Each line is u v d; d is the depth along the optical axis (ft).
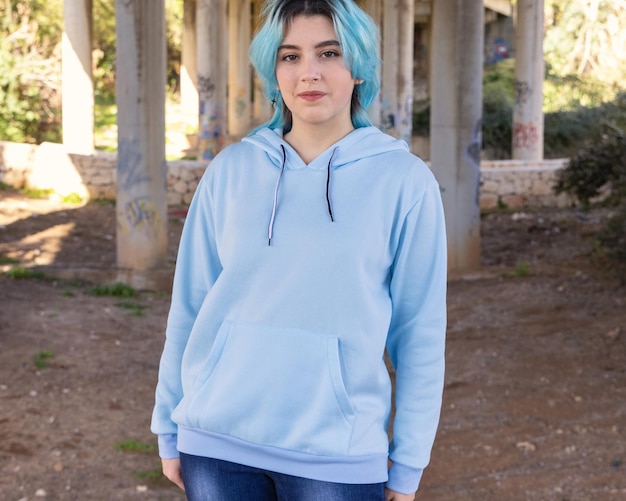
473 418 20.90
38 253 42.24
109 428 19.60
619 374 23.86
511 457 18.30
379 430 7.19
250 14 91.09
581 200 39.11
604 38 111.34
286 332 6.97
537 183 63.57
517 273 38.17
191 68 96.68
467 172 39.50
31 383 22.12
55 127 75.97
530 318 30.58
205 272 7.64
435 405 7.31
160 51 36.63
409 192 7.08
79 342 26.53
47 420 19.70
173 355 7.81
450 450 18.81
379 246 6.98
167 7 122.42
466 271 39.40
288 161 7.26
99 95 111.75
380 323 7.03
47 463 17.33
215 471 7.28
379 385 7.16
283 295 6.97
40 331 27.22
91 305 32.09
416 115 82.99
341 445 6.91
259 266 7.06
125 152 36.47
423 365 7.29
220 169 7.52
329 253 6.89
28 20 79.92
